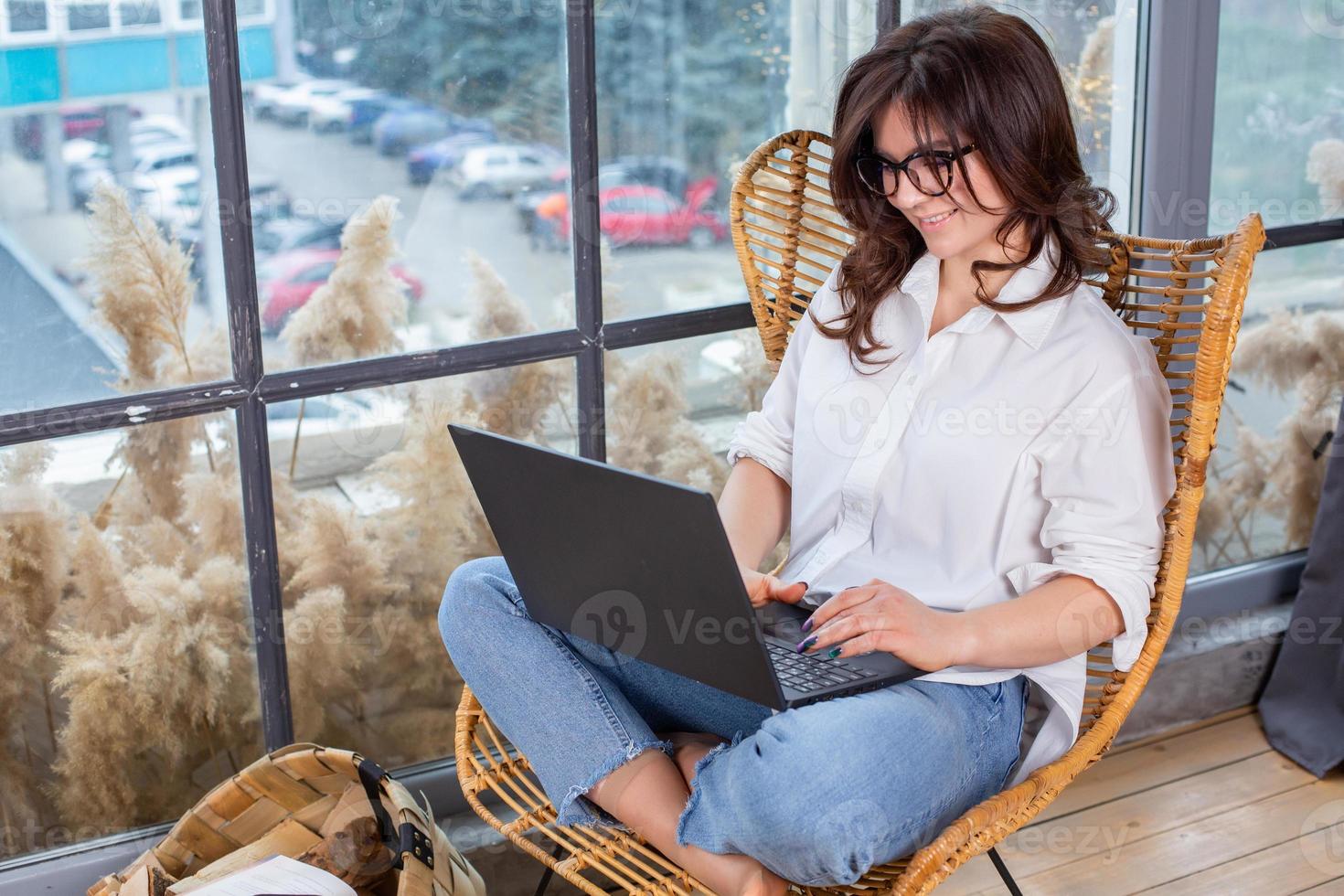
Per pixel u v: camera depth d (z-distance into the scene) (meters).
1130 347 1.35
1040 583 1.33
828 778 1.15
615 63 1.76
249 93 1.57
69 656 1.64
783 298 1.76
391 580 1.80
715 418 1.97
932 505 1.40
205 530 1.67
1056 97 1.34
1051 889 1.79
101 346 1.57
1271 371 2.27
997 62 1.30
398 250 1.70
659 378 1.91
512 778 1.47
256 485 1.67
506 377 1.80
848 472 1.45
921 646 1.26
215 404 1.63
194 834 1.54
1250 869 1.82
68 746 1.67
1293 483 2.35
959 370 1.41
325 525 1.74
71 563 1.61
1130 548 1.32
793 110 1.89
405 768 1.87
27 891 1.64
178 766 1.74
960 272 1.43
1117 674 1.38
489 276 1.76
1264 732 2.17
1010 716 1.35
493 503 1.30
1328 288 2.28
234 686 1.74
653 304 1.88
